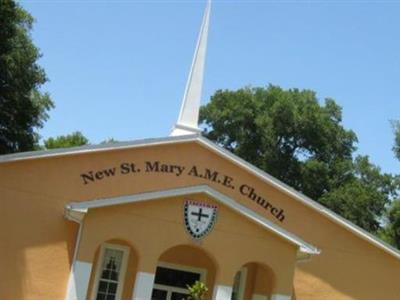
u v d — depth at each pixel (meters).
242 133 47.84
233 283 19.22
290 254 19.39
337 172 48.06
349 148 49.47
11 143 31.17
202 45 24.56
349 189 45.00
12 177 19.05
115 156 20.42
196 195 18.98
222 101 49.44
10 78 28.86
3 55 27.84
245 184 21.72
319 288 21.59
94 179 19.94
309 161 46.88
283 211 21.86
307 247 19.42
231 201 19.06
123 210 18.31
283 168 47.53
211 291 21.00
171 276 21.05
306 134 47.84
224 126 48.69
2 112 29.75
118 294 19.61
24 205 18.98
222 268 18.72
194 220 18.78
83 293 17.55
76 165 19.84
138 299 17.84
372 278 22.16
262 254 19.14
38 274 18.58
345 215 44.53
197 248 19.50
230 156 21.61
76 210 17.67
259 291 20.92
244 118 47.78
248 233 19.19
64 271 18.80
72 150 19.67
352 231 22.36
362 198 44.62
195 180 21.17
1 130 30.58
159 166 20.88
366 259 22.31
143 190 20.45
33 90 32.66
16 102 29.88
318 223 22.14
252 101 48.53
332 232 22.22
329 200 44.94
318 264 21.83
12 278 18.34
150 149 20.92
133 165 20.56
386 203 45.84
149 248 18.27
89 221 17.95
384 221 42.03
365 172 48.16
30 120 31.38
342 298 21.69
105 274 19.73
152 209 18.55
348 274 21.98
